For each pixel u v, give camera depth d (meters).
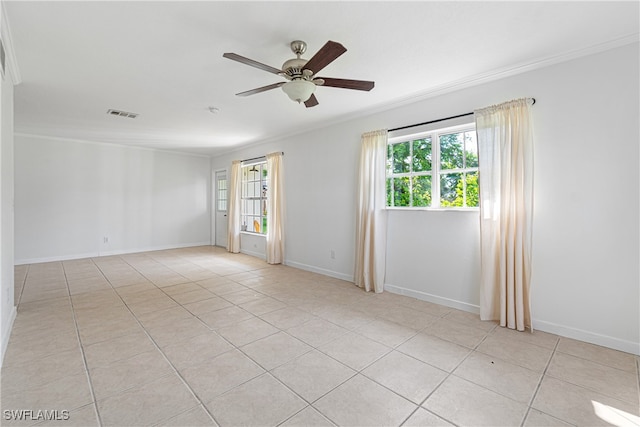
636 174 2.29
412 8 1.96
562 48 2.45
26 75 2.93
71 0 1.85
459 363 2.19
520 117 2.71
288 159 5.40
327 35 2.27
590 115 2.46
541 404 1.75
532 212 2.67
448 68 2.80
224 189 7.59
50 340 2.48
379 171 3.82
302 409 1.70
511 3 1.91
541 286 2.71
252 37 2.29
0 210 2.14
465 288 3.21
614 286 2.38
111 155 6.35
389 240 3.87
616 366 2.14
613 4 1.90
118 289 3.95
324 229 4.75
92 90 3.32
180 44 2.38
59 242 5.76
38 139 5.51
